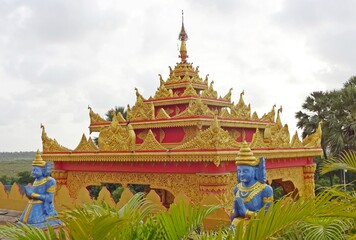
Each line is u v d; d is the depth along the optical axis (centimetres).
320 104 4400
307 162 2388
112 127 2059
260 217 571
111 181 2084
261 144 1917
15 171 9325
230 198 1728
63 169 2269
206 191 1662
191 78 2616
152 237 657
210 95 2486
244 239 557
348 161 1184
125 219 586
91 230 559
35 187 1448
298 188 2322
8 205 1934
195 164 1747
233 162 1764
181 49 2648
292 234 747
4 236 623
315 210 605
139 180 1975
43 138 2314
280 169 2166
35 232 618
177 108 2409
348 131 4112
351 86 4303
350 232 810
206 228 1273
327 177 4334
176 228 659
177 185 1825
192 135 2098
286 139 2147
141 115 2331
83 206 723
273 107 2630
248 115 2459
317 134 2406
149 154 1867
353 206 691
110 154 2028
